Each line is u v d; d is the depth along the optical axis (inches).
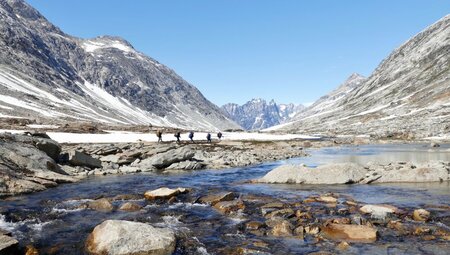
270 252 469.4
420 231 538.0
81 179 1152.2
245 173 1312.7
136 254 460.8
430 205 707.4
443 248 472.4
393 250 467.8
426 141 3494.1
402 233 533.6
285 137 4111.7
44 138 1368.1
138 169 1359.5
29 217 656.4
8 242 454.6
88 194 884.6
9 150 1063.6
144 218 644.1
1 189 852.0
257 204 742.5
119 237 476.1
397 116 6058.1
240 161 1652.3
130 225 505.7
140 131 4207.7
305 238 520.7
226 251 478.6
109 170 1320.1
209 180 1131.3
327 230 547.8
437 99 6127.0
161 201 789.9
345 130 5979.3
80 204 755.4
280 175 1067.9
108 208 717.9
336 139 3905.0
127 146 1798.7
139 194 871.7
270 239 520.4
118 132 3806.6
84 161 1354.6
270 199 789.9
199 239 526.0
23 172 1010.1
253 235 540.7
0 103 6481.3
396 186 948.0
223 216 651.5
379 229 553.0
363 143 3425.2
